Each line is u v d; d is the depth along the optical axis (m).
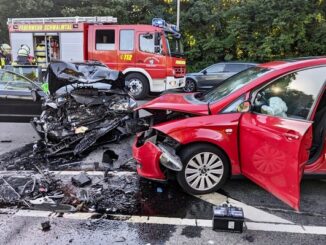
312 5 17.09
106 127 6.00
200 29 19.14
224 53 18.73
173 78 12.02
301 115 3.78
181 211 3.71
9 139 6.45
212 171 4.02
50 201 3.91
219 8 19.28
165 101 4.47
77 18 12.59
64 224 3.43
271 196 4.09
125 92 6.71
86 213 3.65
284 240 3.19
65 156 5.48
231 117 3.89
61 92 6.18
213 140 3.87
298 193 3.22
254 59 18.00
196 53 18.94
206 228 3.38
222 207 3.45
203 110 4.01
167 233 3.29
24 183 4.39
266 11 17.34
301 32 16.91
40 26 13.09
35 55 13.34
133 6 19.20
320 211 3.75
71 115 5.99
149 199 3.97
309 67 3.87
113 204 3.85
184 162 3.95
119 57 12.12
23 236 3.21
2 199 3.94
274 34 17.67
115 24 12.48
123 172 4.78
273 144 3.42
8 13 19.16
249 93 3.88
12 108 7.41
